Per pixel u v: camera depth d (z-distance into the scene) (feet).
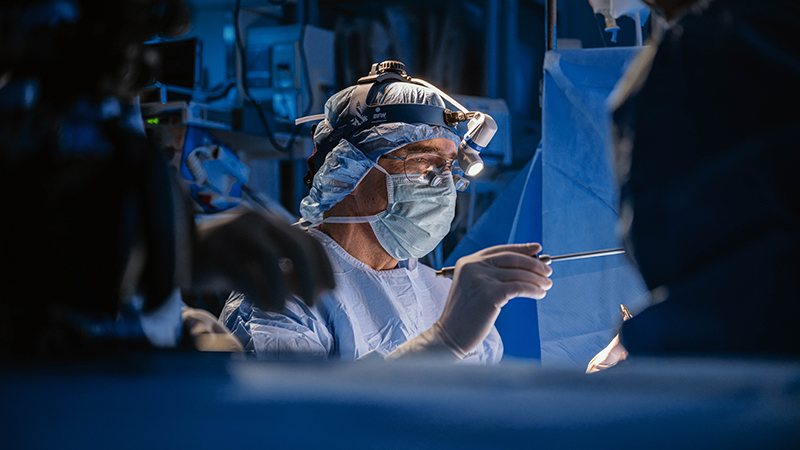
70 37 1.27
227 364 0.76
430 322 5.15
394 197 4.79
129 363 0.76
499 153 9.25
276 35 9.00
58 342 1.03
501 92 10.09
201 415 0.63
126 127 1.29
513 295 3.62
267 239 1.24
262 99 9.01
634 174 2.00
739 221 1.77
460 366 0.75
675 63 1.97
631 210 1.99
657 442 0.57
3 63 1.27
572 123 5.01
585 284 5.02
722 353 1.70
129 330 1.15
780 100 1.78
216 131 7.84
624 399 0.62
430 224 4.86
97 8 1.28
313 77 9.02
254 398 0.64
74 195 1.13
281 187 9.75
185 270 1.18
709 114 1.86
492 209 5.86
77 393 0.67
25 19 1.29
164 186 1.17
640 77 2.15
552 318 5.08
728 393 0.64
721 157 1.79
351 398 0.63
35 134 1.21
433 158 4.83
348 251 4.98
